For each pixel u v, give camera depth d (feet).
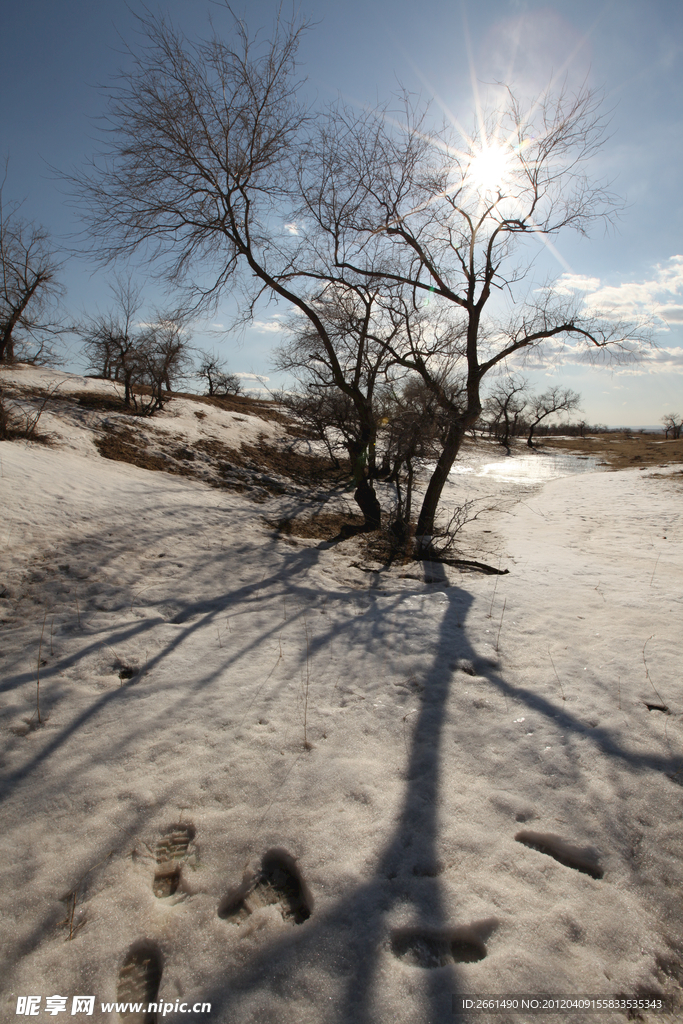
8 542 22.91
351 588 25.82
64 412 52.90
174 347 66.85
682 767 12.01
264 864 9.43
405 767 12.04
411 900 8.66
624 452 137.80
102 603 19.76
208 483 48.70
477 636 19.44
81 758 11.84
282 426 87.40
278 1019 6.86
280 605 22.03
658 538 40.27
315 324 38.65
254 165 33.53
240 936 8.05
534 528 45.80
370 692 15.37
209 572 24.82
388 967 7.57
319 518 44.62
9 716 13.08
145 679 15.31
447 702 14.89
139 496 34.86
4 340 51.85
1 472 29.73
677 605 22.40
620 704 14.62
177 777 11.37
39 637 16.93
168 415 67.00
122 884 8.86
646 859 9.59
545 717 14.11
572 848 9.82
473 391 36.50
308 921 8.29
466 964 7.71
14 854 9.29
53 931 8.01
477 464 112.88
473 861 9.50
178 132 32.07
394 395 45.52
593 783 11.51
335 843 9.77
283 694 14.98
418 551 34.14
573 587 25.63
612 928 8.27
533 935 8.14
